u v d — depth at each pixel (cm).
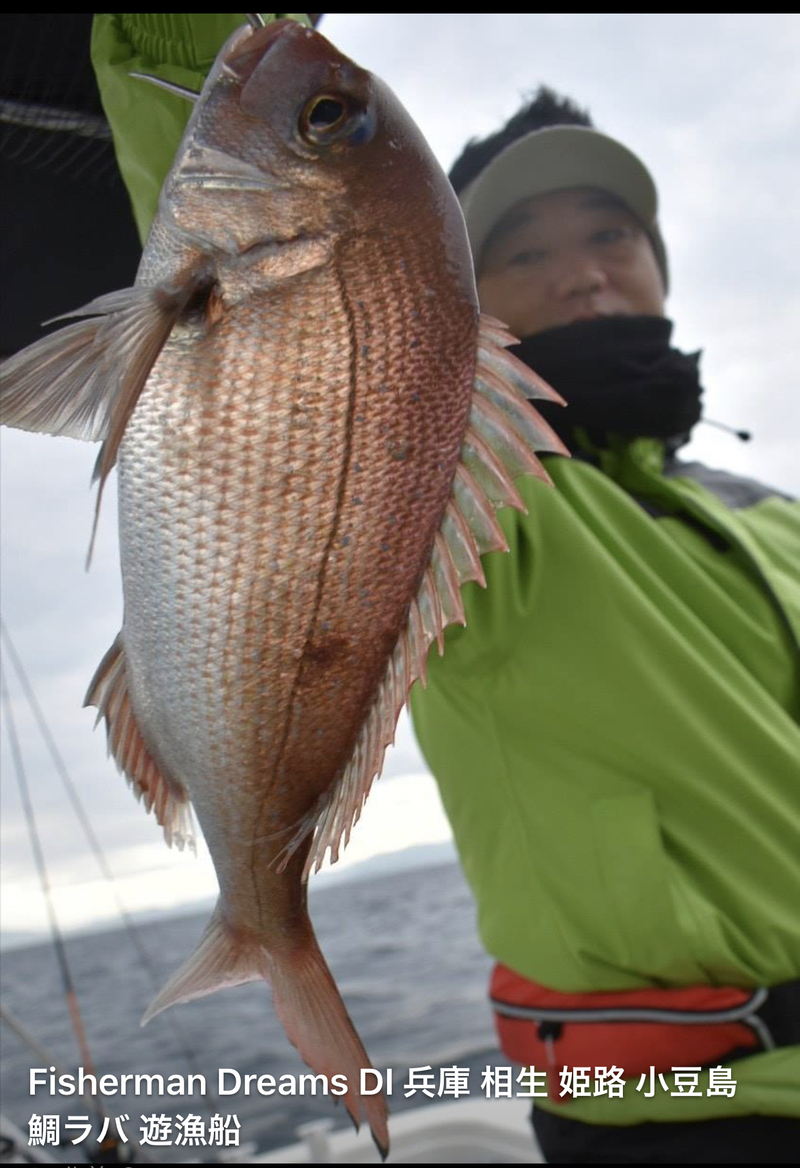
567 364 231
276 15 147
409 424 103
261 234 99
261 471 101
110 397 96
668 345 240
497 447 104
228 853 111
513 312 257
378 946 3394
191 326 101
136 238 232
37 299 238
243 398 100
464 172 295
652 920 190
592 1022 201
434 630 105
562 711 203
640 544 221
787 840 195
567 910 202
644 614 200
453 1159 375
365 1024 1543
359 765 109
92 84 190
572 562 205
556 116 284
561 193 254
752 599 222
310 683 106
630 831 196
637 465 236
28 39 179
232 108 100
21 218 218
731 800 195
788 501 276
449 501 106
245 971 114
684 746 196
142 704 107
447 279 103
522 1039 217
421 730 244
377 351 101
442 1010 1544
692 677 198
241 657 104
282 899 113
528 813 207
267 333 100
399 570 105
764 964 190
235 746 106
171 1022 382
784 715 204
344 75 99
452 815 237
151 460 102
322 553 103
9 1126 325
